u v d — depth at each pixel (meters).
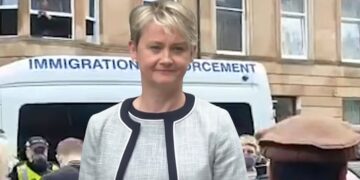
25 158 8.10
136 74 9.55
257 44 22.72
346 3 24.73
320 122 2.09
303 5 23.95
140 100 2.66
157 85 2.56
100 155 2.63
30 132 9.03
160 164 2.53
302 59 23.55
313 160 2.03
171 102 2.62
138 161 2.55
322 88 23.80
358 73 24.55
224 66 10.14
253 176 6.80
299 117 2.12
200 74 9.88
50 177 5.39
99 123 2.68
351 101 24.50
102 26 19.61
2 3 18.28
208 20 21.77
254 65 10.46
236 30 22.53
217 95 9.97
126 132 2.61
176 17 2.53
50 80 9.21
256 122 10.23
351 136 2.05
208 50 21.67
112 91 9.38
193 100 2.66
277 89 22.92
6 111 9.00
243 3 22.70
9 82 9.08
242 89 10.23
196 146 2.55
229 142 2.60
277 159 2.07
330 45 24.17
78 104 9.23
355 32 24.86
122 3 19.92
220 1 22.20
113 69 9.46
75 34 18.78
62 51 18.30
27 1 18.14
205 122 2.60
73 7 18.84
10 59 17.92
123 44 19.83
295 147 2.04
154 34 2.53
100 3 19.66
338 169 2.05
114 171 2.56
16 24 18.17
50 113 9.14
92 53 19.14
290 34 23.64
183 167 2.51
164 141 2.56
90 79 9.34
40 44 18.05
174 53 2.55
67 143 6.07
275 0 23.11
